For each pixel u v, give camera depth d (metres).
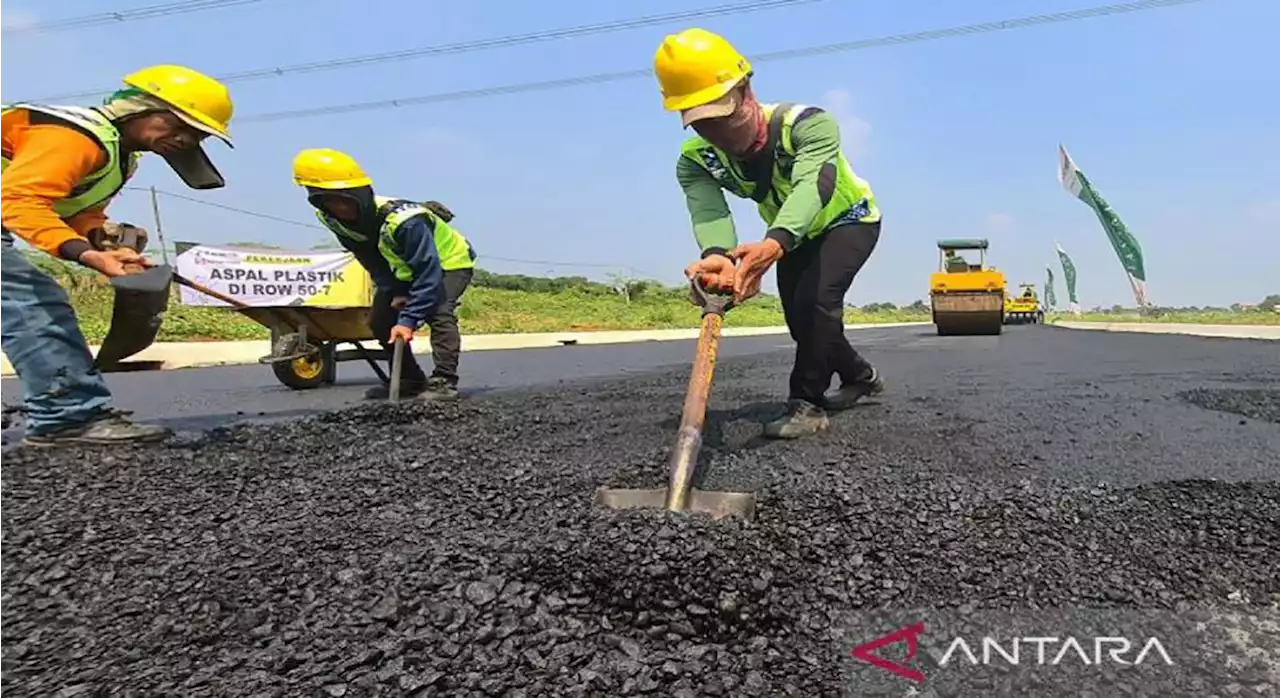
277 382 7.59
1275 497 2.55
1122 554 2.11
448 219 5.61
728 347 13.50
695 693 1.48
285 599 1.85
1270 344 11.42
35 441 3.39
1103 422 4.05
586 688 1.48
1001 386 5.86
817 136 3.23
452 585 1.88
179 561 2.08
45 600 1.86
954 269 21.94
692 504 2.40
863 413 4.40
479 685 1.49
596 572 1.88
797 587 1.93
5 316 3.30
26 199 3.02
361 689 1.47
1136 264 22.52
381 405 4.84
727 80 3.00
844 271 3.68
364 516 2.48
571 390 6.22
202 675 1.53
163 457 3.26
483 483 2.89
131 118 3.30
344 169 4.88
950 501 2.53
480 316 28.48
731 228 3.67
